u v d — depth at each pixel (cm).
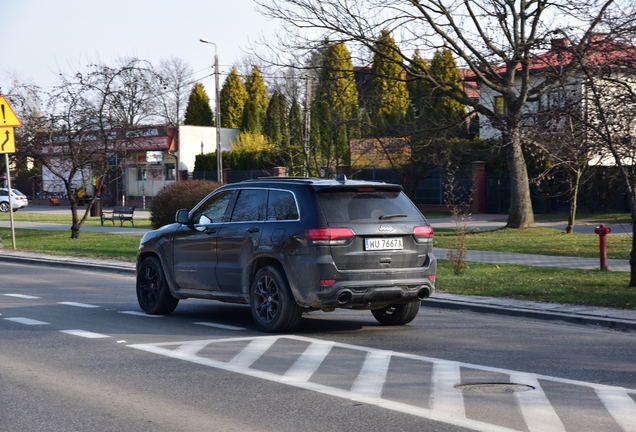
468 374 740
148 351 858
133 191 6544
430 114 3488
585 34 1534
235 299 1030
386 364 785
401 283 958
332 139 3009
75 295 1402
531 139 1617
